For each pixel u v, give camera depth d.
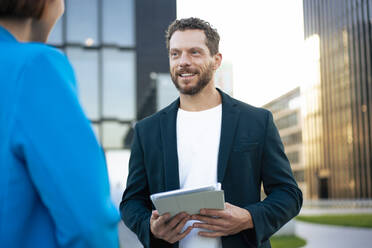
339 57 46.12
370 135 41.81
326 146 48.69
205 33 1.54
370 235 8.59
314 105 51.38
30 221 0.66
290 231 8.03
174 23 1.58
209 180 1.50
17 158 0.65
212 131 1.56
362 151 42.66
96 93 8.43
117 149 8.32
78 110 0.68
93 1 8.54
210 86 1.59
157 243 1.45
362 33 42.50
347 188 44.50
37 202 0.67
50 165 0.63
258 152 1.52
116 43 8.53
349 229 9.80
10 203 0.64
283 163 1.54
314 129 51.56
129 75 8.53
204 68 1.53
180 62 1.52
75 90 0.72
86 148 0.66
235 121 1.54
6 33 0.72
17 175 0.65
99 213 0.64
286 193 1.48
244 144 1.50
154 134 1.60
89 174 0.65
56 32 8.38
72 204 0.63
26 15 0.74
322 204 26.66
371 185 41.34
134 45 8.58
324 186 47.53
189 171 1.53
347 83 44.81
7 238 0.63
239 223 1.29
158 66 8.59
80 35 8.46
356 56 43.41
